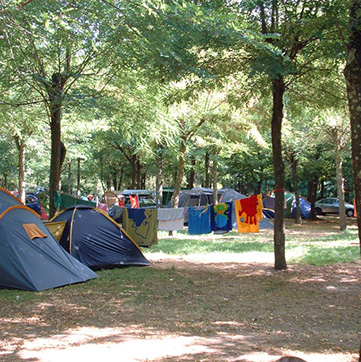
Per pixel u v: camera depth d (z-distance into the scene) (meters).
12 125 15.17
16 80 10.27
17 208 9.00
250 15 9.32
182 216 14.83
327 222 27.38
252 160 30.44
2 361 4.43
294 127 20.06
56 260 8.80
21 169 22.19
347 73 4.34
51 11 6.88
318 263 10.83
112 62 10.49
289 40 8.67
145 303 7.14
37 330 5.63
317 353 4.70
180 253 13.00
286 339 5.25
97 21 7.73
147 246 12.80
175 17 6.75
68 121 15.08
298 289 8.16
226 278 9.23
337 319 6.17
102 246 10.63
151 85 11.23
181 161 17.22
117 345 4.99
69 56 11.02
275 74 8.50
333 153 22.70
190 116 15.83
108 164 39.66
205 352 4.73
